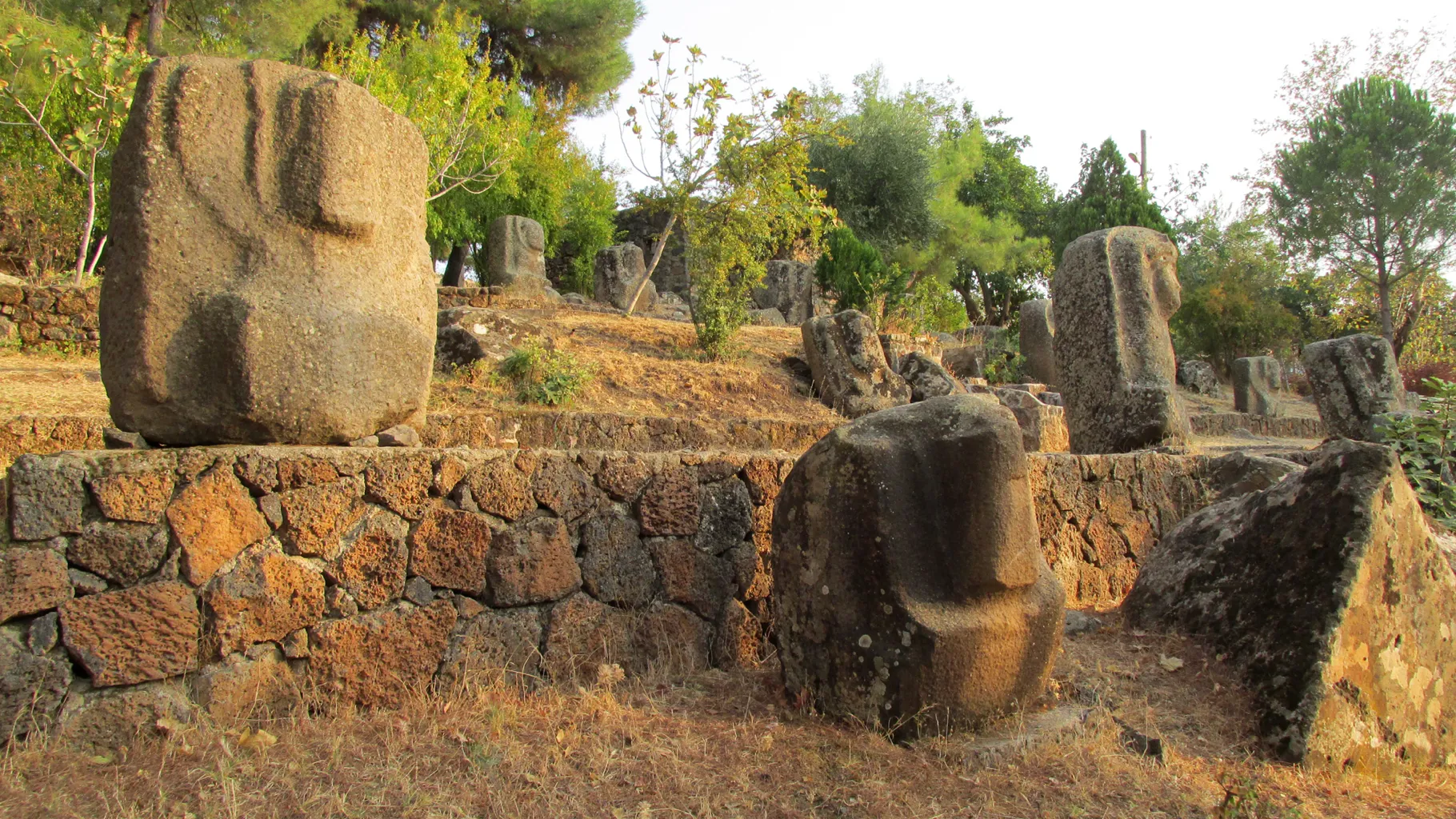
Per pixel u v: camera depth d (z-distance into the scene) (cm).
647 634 353
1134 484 522
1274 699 326
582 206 2134
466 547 315
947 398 316
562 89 2417
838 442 312
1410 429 621
